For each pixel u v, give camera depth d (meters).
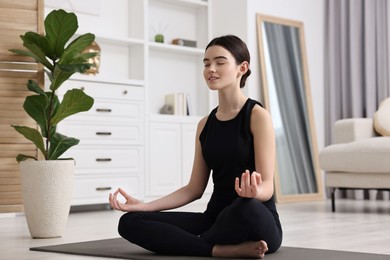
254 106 2.45
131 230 2.47
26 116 4.17
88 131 5.16
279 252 2.62
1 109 4.11
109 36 5.57
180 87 6.38
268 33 6.45
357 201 6.40
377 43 6.67
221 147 2.44
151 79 6.16
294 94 6.58
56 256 2.64
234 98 2.48
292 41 6.66
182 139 5.93
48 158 3.48
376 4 6.68
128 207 2.48
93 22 5.74
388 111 5.25
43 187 3.35
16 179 4.15
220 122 2.49
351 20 6.80
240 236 2.33
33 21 4.19
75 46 3.48
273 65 6.45
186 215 2.55
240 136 2.43
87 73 5.38
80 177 5.11
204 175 2.62
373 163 4.73
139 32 5.86
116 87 5.36
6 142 4.12
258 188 2.17
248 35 6.29
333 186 5.07
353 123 5.25
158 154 5.73
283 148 6.39
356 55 6.79
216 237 2.38
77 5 5.61
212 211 2.52
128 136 5.43
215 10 6.54
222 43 2.45
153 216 2.49
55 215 3.37
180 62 6.39
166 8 6.30
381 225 3.96
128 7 6.00
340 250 2.76
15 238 3.38
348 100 6.90
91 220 4.41
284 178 6.34
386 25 6.60
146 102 5.60
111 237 3.37
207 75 2.45
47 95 3.52
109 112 5.30
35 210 3.35
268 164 2.37
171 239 2.43
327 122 7.00
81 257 2.60
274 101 6.40
